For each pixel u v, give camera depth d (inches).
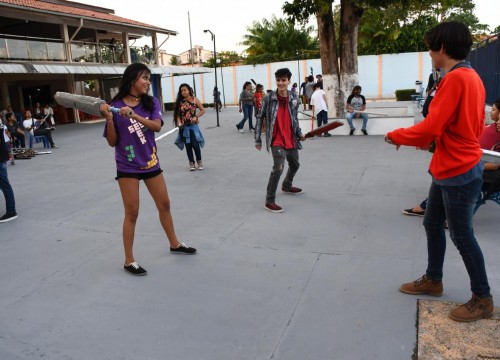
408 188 241.4
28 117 487.8
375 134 469.1
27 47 745.6
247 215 209.0
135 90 145.6
